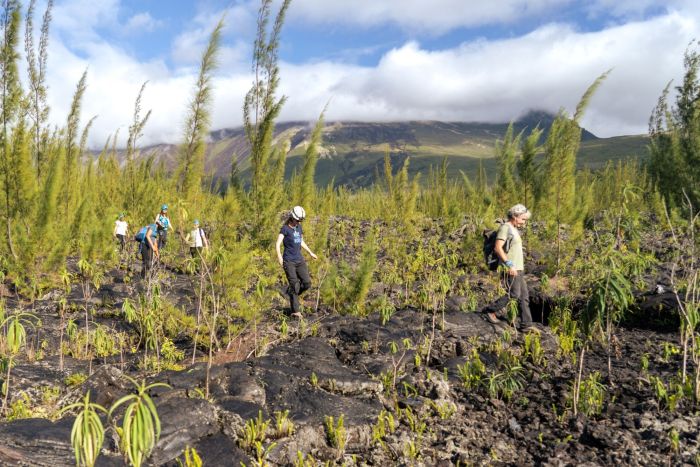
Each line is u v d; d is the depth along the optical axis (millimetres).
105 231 12375
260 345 6832
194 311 8398
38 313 8469
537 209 12906
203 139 10609
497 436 4625
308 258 10828
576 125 11258
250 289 9375
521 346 6859
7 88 10711
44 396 5152
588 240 12406
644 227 13516
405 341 6480
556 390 5469
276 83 12156
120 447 3576
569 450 4273
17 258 10031
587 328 5348
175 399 4387
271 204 12164
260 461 3832
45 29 11953
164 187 16938
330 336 7219
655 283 8664
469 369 5934
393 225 16953
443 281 7293
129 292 9766
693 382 5250
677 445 4094
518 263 7379
